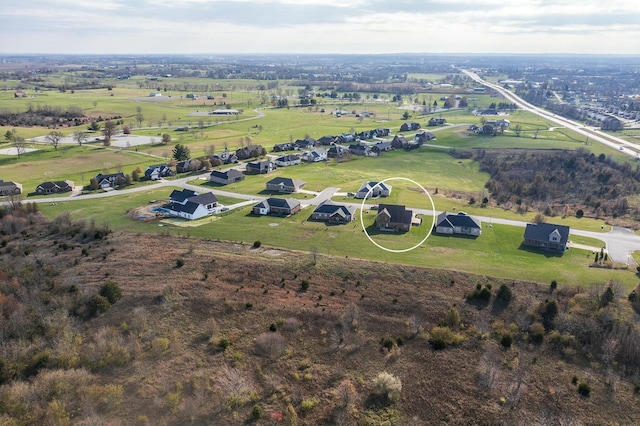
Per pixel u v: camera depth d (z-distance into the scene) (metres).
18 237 94.38
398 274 78.50
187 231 99.00
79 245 89.38
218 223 105.50
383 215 102.44
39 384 51.84
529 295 72.62
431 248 91.50
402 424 50.44
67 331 61.72
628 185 144.12
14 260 81.88
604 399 54.28
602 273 80.88
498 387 55.72
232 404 51.41
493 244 94.81
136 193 132.62
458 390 55.28
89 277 76.06
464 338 64.06
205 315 67.25
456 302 71.56
